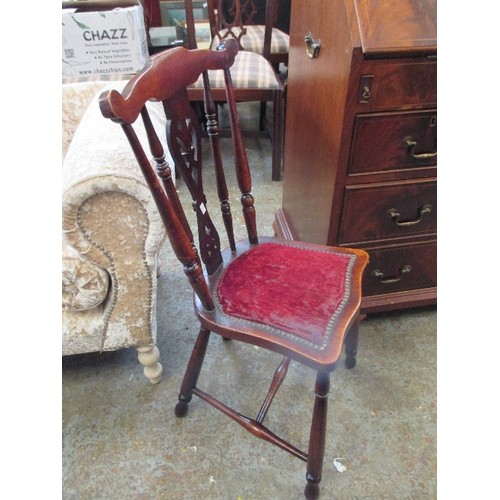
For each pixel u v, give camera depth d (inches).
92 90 48.2
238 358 47.4
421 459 37.7
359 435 39.6
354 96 32.6
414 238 43.0
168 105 27.4
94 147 33.3
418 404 42.1
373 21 30.2
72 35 65.1
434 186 39.1
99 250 33.4
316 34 38.3
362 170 37.1
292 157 52.7
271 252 36.3
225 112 107.2
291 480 36.5
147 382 45.2
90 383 45.3
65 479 37.0
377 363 46.1
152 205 31.3
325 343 26.9
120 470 37.6
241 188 36.8
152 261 35.0
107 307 37.5
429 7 30.8
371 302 47.6
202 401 43.0
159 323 51.9
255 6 92.7
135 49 67.8
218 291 32.4
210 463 37.9
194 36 74.0
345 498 35.2
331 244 42.0
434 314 51.9
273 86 71.6
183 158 29.2
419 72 32.0
